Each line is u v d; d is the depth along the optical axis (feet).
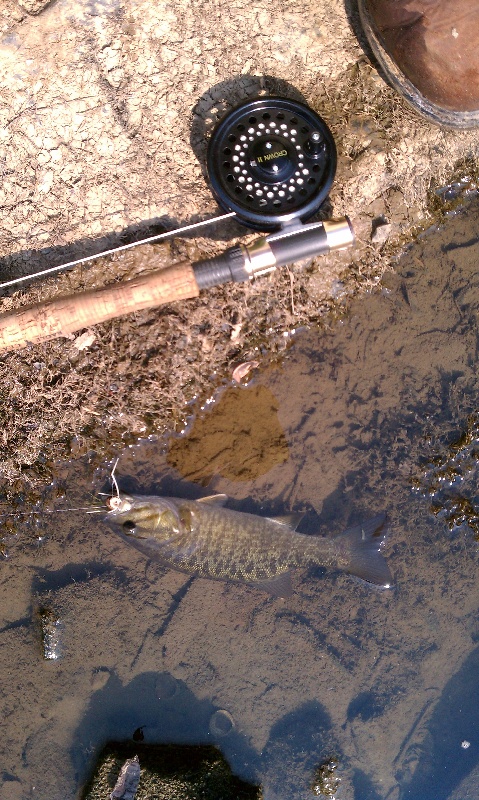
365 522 1.95
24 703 1.93
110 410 1.94
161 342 1.91
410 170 1.94
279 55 1.87
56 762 1.92
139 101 1.85
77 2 1.81
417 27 1.67
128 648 1.94
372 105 1.90
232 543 1.91
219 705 1.95
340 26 1.88
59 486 1.96
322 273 1.95
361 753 1.96
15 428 1.93
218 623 1.96
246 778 1.94
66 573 1.96
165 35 1.84
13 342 1.77
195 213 1.89
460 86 1.70
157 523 1.89
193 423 1.97
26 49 1.81
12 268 1.88
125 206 1.88
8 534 1.96
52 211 1.87
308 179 1.73
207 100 1.87
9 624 1.95
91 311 1.74
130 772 1.85
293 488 1.97
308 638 1.97
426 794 1.97
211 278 1.68
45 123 1.84
